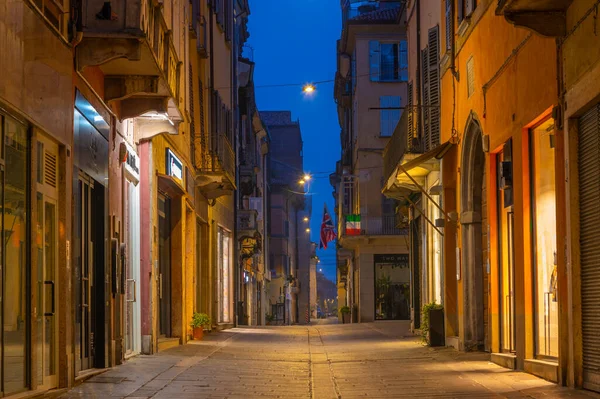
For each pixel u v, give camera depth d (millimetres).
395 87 42906
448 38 18641
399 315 41812
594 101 9609
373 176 42344
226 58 32312
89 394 9992
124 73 12883
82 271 11641
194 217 23031
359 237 41531
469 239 16922
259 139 53000
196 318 22094
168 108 15297
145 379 11703
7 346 8406
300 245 81750
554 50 10906
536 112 11734
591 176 9953
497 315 14734
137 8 11000
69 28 10625
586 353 10156
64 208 10414
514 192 12922
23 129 9008
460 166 17188
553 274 11594
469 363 14305
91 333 12562
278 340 22688
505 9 10586
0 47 8008
